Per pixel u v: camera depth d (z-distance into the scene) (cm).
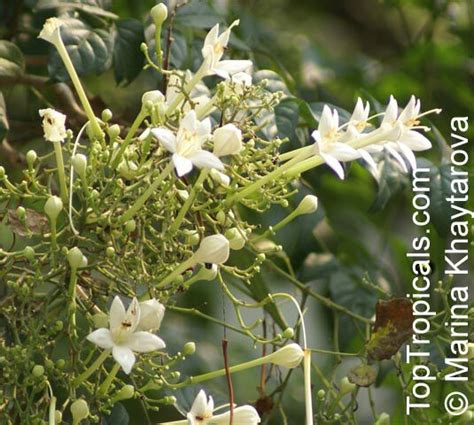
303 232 200
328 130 170
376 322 181
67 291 168
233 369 171
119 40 189
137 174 169
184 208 168
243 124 172
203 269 170
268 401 184
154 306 164
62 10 190
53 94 199
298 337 186
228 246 168
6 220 171
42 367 166
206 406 167
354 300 200
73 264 166
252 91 172
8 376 167
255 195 175
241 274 179
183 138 164
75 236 168
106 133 176
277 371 192
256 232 200
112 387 171
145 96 170
